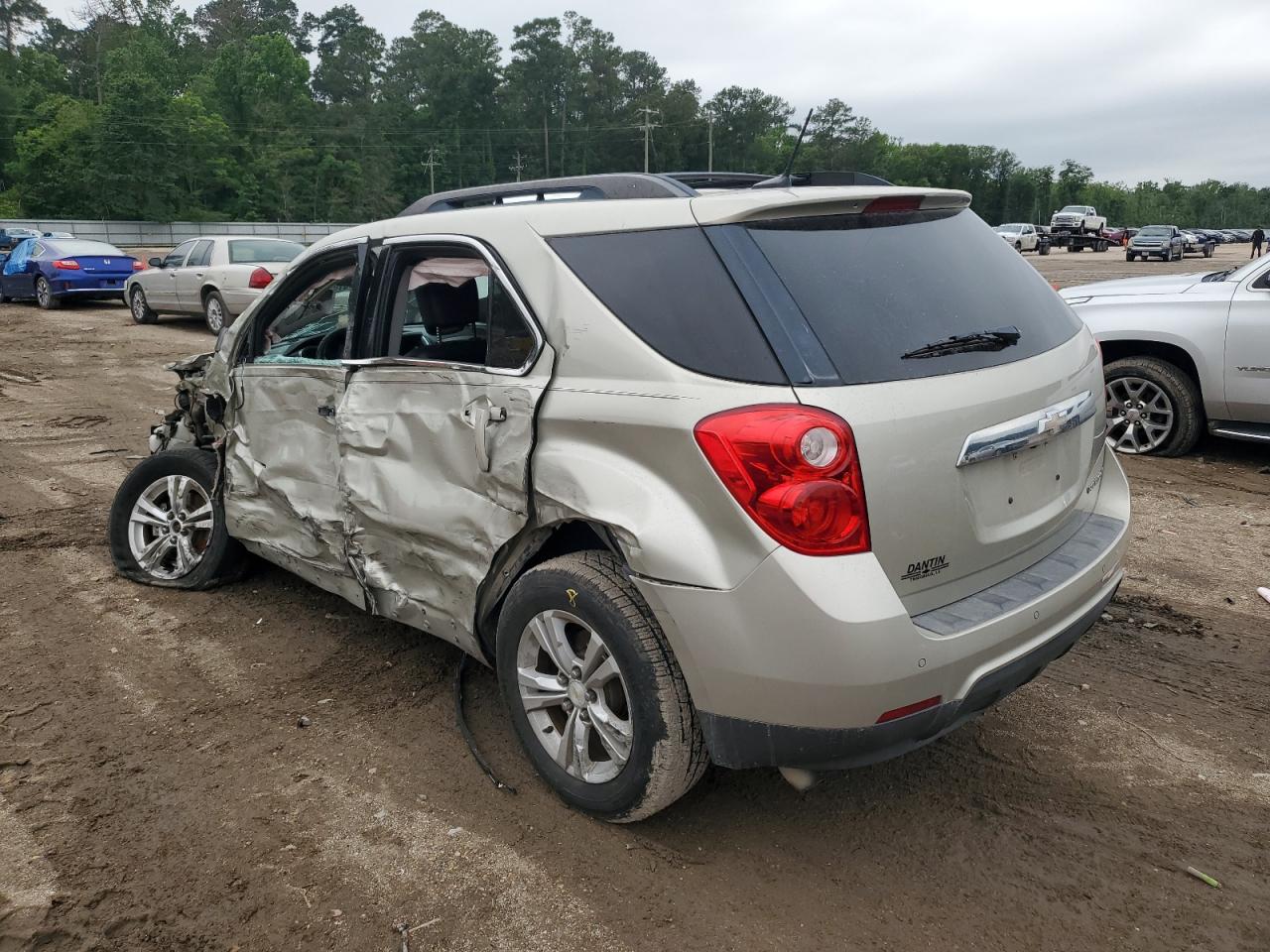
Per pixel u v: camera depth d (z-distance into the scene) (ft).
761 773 10.87
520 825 9.87
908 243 9.58
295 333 13.87
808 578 7.85
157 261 57.36
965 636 8.33
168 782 10.58
